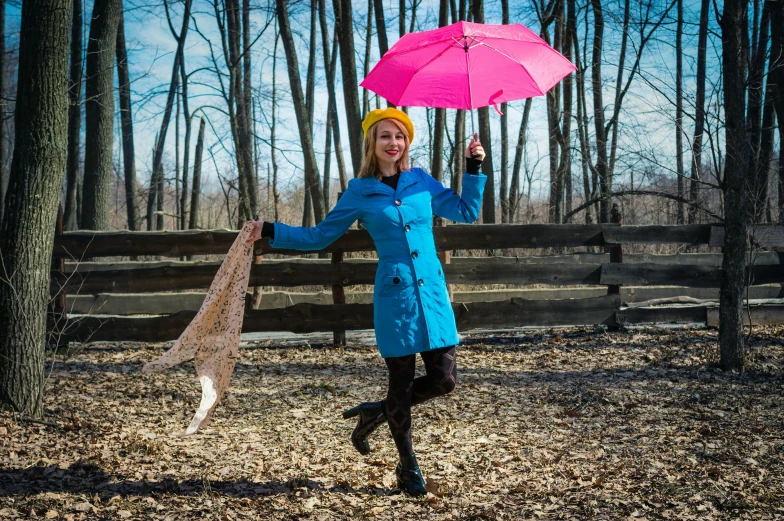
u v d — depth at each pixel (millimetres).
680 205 13602
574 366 7316
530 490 3643
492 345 8750
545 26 15367
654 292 11516
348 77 14031
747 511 3242
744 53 6531
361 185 3705
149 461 4156
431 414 5387
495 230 9031
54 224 5211
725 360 6770
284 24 15430
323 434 4879
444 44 3814
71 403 5668
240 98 20359
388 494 3654
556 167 19656
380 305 3611
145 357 8070
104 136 13336
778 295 10852
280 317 8562
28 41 5035
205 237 8555
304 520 3287
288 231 3705
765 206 9078
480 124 17531
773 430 4641
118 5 13383
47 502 3436
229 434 4859
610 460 4129
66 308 8938
